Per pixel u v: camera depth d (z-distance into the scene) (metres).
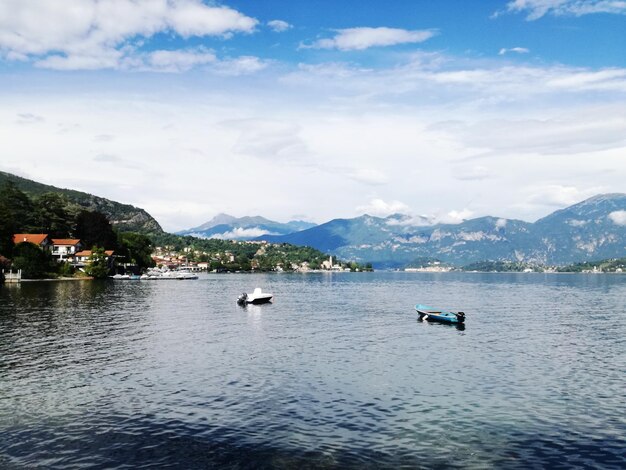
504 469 22.62
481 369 41.12
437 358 45.66
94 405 30.45
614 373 40.00
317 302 112.88
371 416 28.98
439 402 31.77
